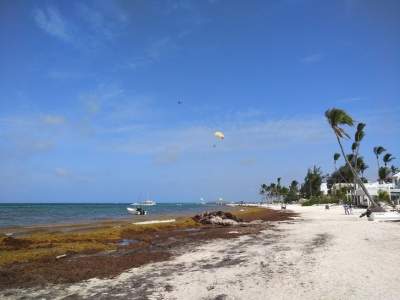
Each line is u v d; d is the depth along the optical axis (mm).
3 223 54625
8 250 23594
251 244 25594
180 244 27391
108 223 51594
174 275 16047
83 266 18109
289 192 181375
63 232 35250
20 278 15750
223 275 15680
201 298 12469
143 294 13148
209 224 47844
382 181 103500
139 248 25500
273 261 18391
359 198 85000
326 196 127062
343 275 14555
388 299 11438
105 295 13180
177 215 84500
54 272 16797
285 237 28938
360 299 11523
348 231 30641
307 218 54438
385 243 22891
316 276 14641
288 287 13266
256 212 90375
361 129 59062
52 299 12875
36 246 25328
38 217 76000
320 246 22641
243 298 12289
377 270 15164
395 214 43031
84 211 119750
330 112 51281
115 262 19234
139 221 56531
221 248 24250
